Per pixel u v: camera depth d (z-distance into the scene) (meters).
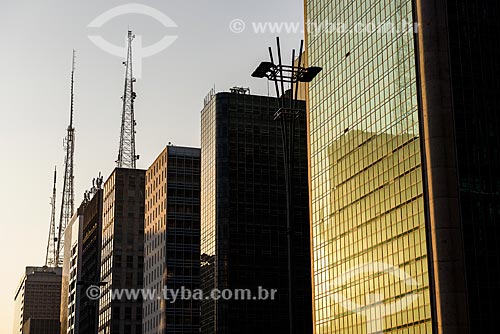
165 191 199.50
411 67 104.31
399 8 108.44
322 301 127.38
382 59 112.56
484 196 98.50
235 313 168.75
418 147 101.19
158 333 195.50
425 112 100.25
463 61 102.00
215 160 177.75
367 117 115.81
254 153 178.38
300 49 47.94
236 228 173.25
